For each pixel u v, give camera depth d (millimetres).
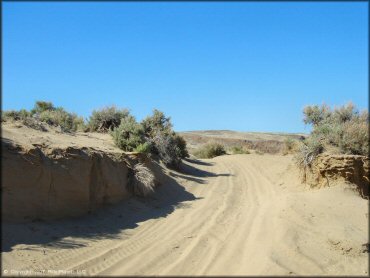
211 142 36625
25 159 10781
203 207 14406
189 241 10422
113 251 9789
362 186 14867
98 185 12875
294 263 8633
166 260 9102
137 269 8516
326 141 16422
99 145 16922
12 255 8930
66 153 11953
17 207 10375
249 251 9195
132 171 14859
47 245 9750
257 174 22328
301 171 16641
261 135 73375
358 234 10508
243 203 15312
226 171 23219
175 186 17234
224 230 11305
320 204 12375
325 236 10305
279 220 10953
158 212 13742
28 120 16172
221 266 8453
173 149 20594
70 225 11172
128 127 19125
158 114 22203
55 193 11359
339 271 8891
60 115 20172
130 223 12320
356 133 15992
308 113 21875
